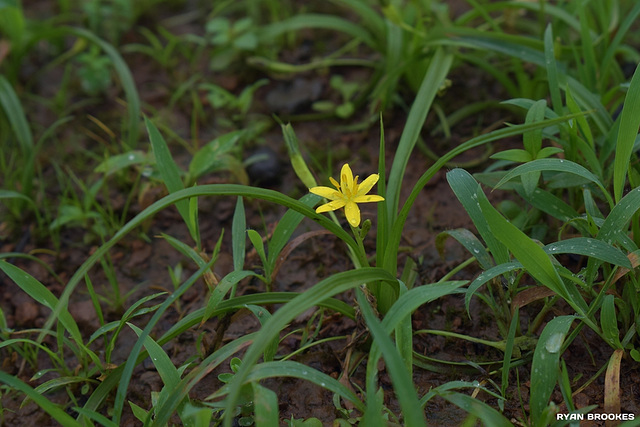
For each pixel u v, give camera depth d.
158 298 0.40
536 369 0.32
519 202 0.40
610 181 0.39
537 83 0.42
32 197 0.44
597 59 0.43
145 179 0.44
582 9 0.39
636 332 0.35
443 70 0.40
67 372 0.36
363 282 0.32
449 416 0.34
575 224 0.36
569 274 0.34
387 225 0.35
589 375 0.35
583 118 0.36
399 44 0.44
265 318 0.34
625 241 0.34
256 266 0.40
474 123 0.45
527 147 0.35
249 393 0.33
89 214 0.41
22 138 0.43
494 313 0.35
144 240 0.42
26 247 0.42
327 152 0.45
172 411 0.32
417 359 0.36
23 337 0.39
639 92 0.33
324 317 0.38
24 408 0.36
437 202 0.42
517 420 0.34
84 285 0.41
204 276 0.36
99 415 0.32
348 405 0.35
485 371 0.35
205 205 0.43
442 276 0.39
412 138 0.38
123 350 0.38
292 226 0.36
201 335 0.36
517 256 0.32
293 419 0.34
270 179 0.44
